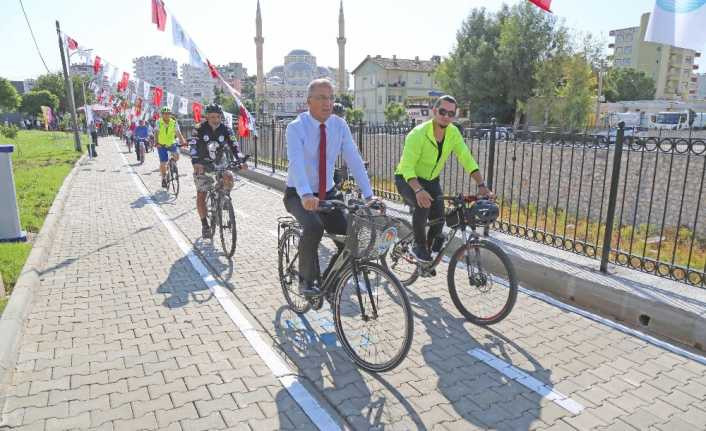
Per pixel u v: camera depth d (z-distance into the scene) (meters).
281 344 3.86
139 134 18.56
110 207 9.51
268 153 15.95
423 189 4.38
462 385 3.31
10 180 6.41
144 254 6.25
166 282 5.21
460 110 45.50
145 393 3.15
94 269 5.63
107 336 3.94
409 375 3.43
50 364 3.48
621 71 67.69
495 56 39.88
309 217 3.65
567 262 5.25
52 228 7.22
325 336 4.00
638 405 3.11
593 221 10.91
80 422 2.85
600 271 4.97
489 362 3.62
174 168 10.80
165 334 3.99
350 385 3.30
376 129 9.26
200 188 6.55
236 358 3.62
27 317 4.26
